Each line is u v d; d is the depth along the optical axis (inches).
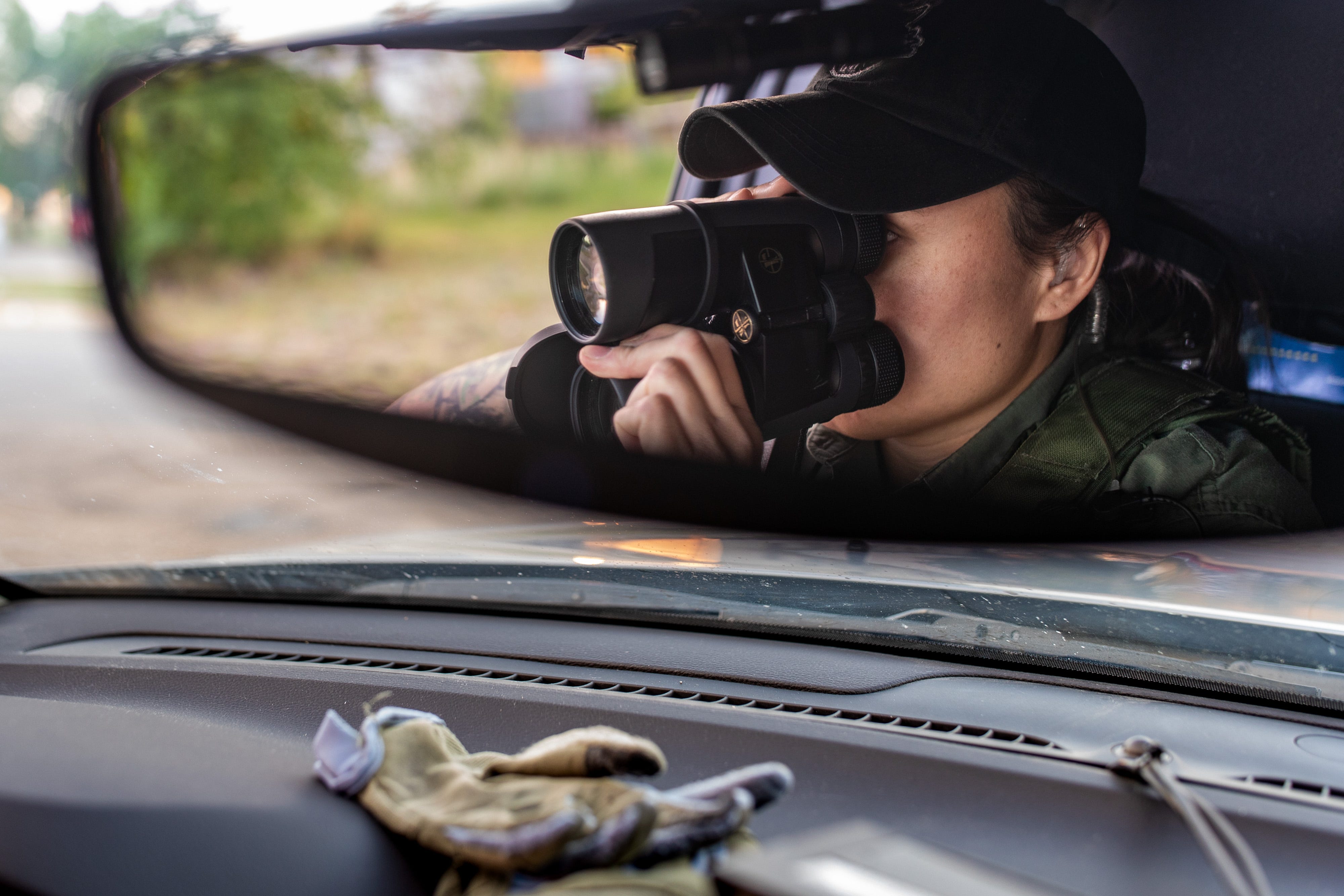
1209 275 42.5
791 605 48.9
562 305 32.1
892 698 43.3
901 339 39.0
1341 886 30.8
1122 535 40.3
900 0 34.4
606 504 29.8
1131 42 43.4
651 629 51.7
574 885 24.2
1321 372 40.6
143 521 124.5
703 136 38.8
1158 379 40.8
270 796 32.6
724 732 41.1
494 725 44.0
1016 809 35.2
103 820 30.2
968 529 38.4
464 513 56.1
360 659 51.5
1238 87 41.4
